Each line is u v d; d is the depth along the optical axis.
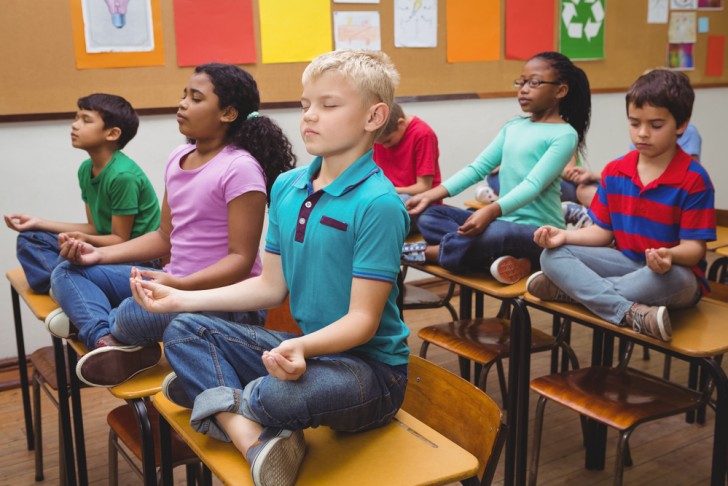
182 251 1.74
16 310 2.43
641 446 2.46
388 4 3.61
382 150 3.15
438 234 2.56
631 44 4.48
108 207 2.25
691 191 1.81
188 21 3.11
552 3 4.12
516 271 2.23
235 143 1.77
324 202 1.20
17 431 2.64
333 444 1.19
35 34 2.84
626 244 1.96
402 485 1.07
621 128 4.61
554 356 2.79
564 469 2.32
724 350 1.64
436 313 3.83
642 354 3.28
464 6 3.85
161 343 1.77
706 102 4.95
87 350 1.69
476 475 1.15
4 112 2.84
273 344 1.23
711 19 4.80
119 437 1.78
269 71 3.35
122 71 3.02
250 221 1.69
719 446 1.65
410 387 1.49
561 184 3.41
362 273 1.15
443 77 3.85
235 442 1.10
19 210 2.96
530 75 2.51
